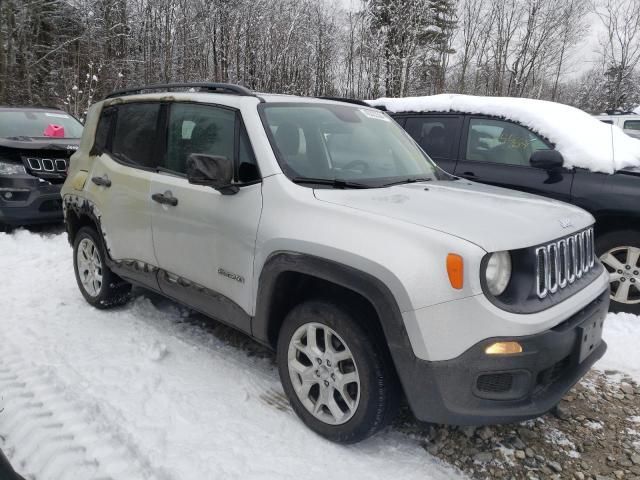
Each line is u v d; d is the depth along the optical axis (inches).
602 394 133.3
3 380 129.3
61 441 106.2
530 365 88.8
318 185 115.6
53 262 236.7
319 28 1395.2
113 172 160.2
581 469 105.5
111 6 920.3
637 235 174.6
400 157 144.4
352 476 99.8
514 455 108.9
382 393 99.4
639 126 428.1
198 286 133.4
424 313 89.1
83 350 147.1
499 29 1343.5
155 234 143.0
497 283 90.7
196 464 100.2
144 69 1002.7
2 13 292.0
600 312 108.4
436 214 99.5
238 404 122.9
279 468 100.8
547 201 121.6
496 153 203.8
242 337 159.8
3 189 273.1
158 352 144.6
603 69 1259.8
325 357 107.0
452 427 117.0
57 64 796.6
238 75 1224.2
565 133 190.5
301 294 117.2
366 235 97.0
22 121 332.2
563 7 1305.4
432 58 1386.6
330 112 141.9
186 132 139.6
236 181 123.4
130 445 105.0
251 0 1212.5
